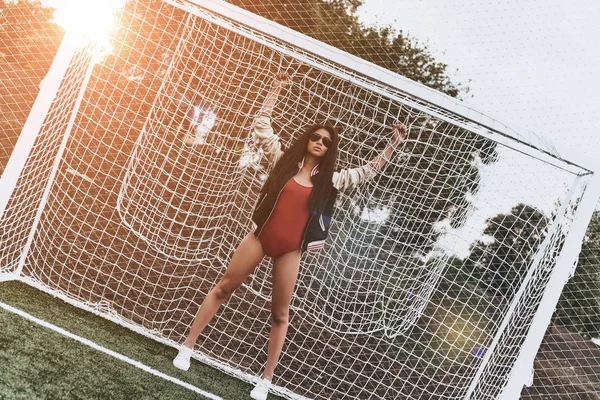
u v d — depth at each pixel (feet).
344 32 25.32
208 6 10.75
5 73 22.94
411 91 10.43
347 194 15.19
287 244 10.23
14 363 8.00
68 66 11.45
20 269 12.81
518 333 11.37
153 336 12.12
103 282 14.34
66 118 13.79
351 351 15.87
